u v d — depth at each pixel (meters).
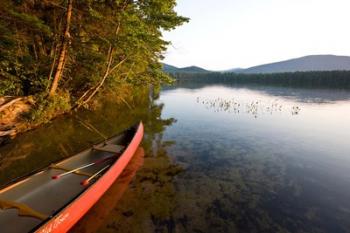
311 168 8.68
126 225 4.82
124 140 9.10
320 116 19.17
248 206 5.99
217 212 5.62
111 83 16.81
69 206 4.02
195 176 7.59
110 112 17.05
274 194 6.69
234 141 11.89
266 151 10.48
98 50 17.42
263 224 5.28
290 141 12.17
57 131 11.15
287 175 8.03
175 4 14.02
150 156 9.08
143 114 17.75
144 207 5.54
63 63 13.90
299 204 6.20
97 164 6.87
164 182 6.96
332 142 12.04
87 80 16.67
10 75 11.91
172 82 19.61
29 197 4.86
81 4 12.85
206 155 9.68
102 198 5.84
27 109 11.12
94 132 11.52
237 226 5.14
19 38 11.83
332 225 5.35
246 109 22.23
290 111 21.42
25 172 6.89
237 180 7.49
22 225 4.01
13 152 8.40
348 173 8.27
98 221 4.91
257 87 65.69
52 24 13.92
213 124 15.69
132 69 18.72
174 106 23.66
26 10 12.08
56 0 12.40
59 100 13.11
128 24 12.43
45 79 12.69
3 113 10.07
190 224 5.07
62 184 5.53
